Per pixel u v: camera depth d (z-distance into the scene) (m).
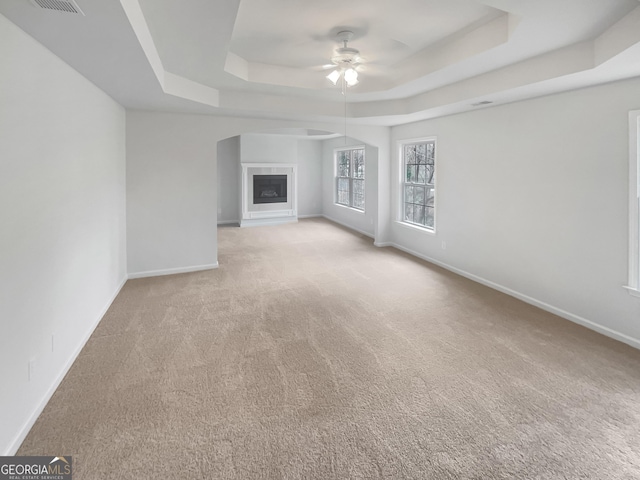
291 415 2.31
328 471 1.88
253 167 9.21
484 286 4.86
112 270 4.28
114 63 2.78
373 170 7.70
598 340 3.33
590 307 3.58
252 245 7.26
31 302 2.20
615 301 3.35
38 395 2.29
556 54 3.08
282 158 9.54
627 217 3.22
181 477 1.84
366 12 2.87
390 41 3.48
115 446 2.04
